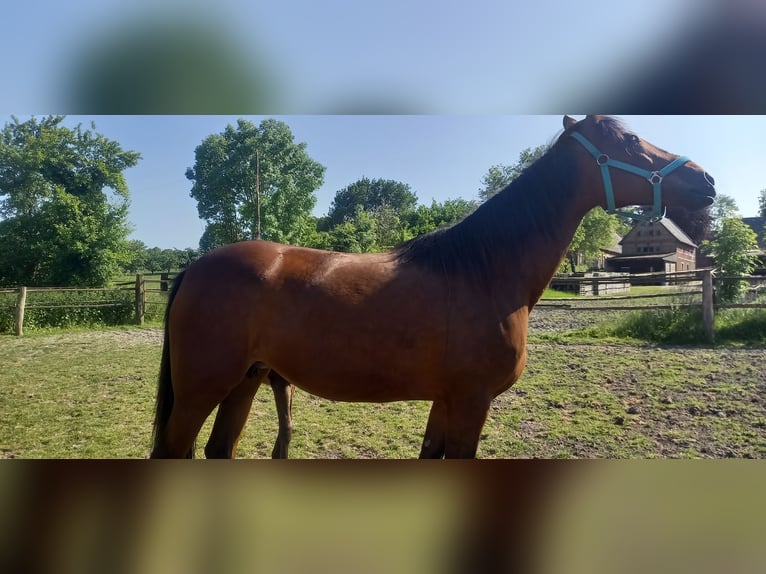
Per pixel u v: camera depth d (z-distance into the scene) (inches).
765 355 285.3
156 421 101.9
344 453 157.6
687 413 189.8
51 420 190.4
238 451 161.0
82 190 687.1
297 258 100.6
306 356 94.3
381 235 1381.6
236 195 880.3
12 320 455.5
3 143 654.5
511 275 99.6
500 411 194.9
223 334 94.7
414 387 95.8
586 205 105.4
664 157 102.0
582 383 235.1
